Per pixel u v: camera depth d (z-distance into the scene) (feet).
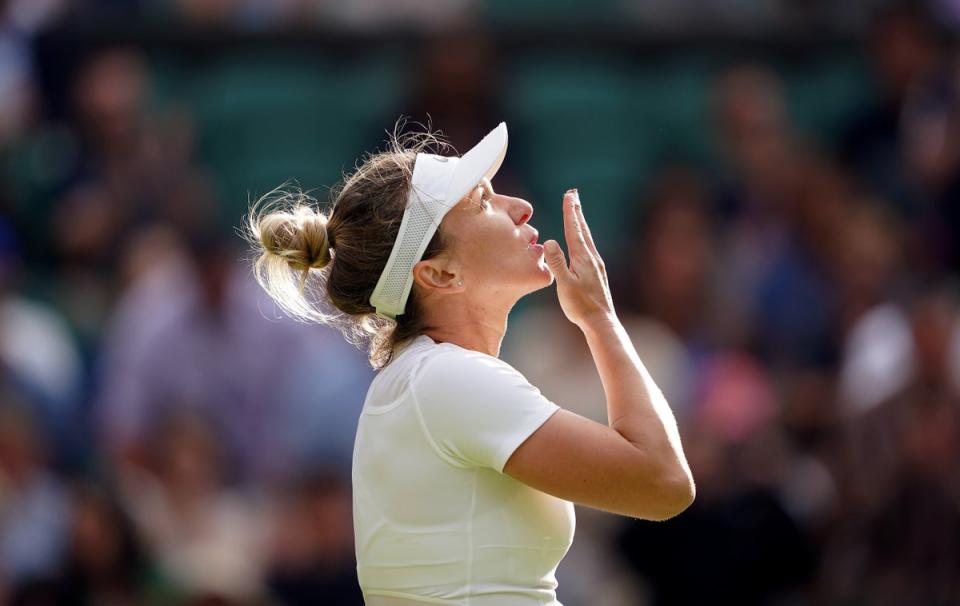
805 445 88.02
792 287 93.97
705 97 108.06
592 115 106.11
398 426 34.81
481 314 36.32
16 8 110.73
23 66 107.76
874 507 78.48
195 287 87.51
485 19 110.11
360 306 36.73
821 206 97.71
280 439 85.35
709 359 88.79
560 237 99.25
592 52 109.70
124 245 97.50
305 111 106.32
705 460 78.02
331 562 77.25
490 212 36.17
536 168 103.65
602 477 33.40
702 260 94.17
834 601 77.71
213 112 106.73
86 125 102.63
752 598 76.02
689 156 106.32
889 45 104.01
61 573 77.87
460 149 97.40
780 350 92.48
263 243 37.19
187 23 109.60
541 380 83.87
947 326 79.71
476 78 99.55
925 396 79.25
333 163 104.06
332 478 78.33
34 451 83.61
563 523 35.29
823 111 108.68
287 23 109.81
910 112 102.78
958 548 77.15
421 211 35.60
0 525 79.82
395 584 35.09
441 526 34.45
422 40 108.68
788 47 110.93
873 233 95.50
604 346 35.06
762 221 98.78
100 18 110.01
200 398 85.51
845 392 85.20
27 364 87.56
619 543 77.92
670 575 76.54
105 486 80.28
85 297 94.99
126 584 77.87
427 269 35.78
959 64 102.73
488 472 34.45
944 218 97.50
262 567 78.48
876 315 89.40
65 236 98.78
